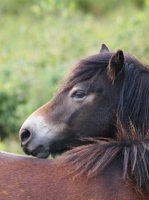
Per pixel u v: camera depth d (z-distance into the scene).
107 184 6.39
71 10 19.25
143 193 6.39
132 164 6.48
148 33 16.16
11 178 6.37
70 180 6.40
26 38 19.27
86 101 7.22
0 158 6.55
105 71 7.27
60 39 16.78
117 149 6.60
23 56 16.98
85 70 7.30
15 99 14.52
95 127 7.20
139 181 6.39
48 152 7.30
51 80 14.59
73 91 7.25
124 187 6.39
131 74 7.19
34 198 6.26
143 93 7.06
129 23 17.05
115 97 7.18
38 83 14.64
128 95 7.10
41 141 7.22
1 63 15.95
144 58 15.34
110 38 17.25
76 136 7.23
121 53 7.11
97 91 7.21
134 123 7.00
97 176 6.44
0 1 28.88
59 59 16.28
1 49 17.97
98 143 6.71
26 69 15.33
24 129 7.27
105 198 6.32
